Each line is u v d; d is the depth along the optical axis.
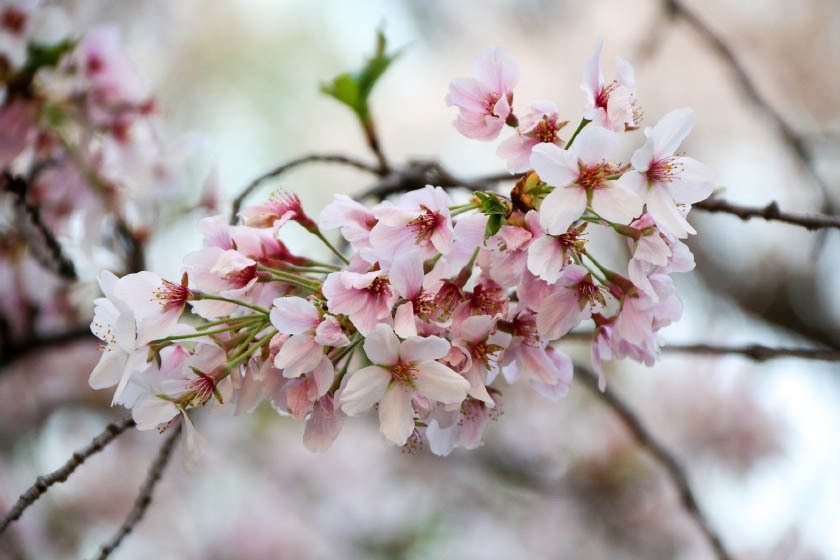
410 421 0.78
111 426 0.82
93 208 1.00
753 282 1.91
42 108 0.97
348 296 0.78
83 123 0.98
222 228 0.81
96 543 1.72
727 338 1.82
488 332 0.78
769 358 0.92
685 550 1.70
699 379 1.84
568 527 1.78
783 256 1.91
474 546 1.83
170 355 0.81
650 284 0.79
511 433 1.76
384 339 0.78
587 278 0.79
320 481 1.93
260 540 1.82
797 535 1.66
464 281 0.79
